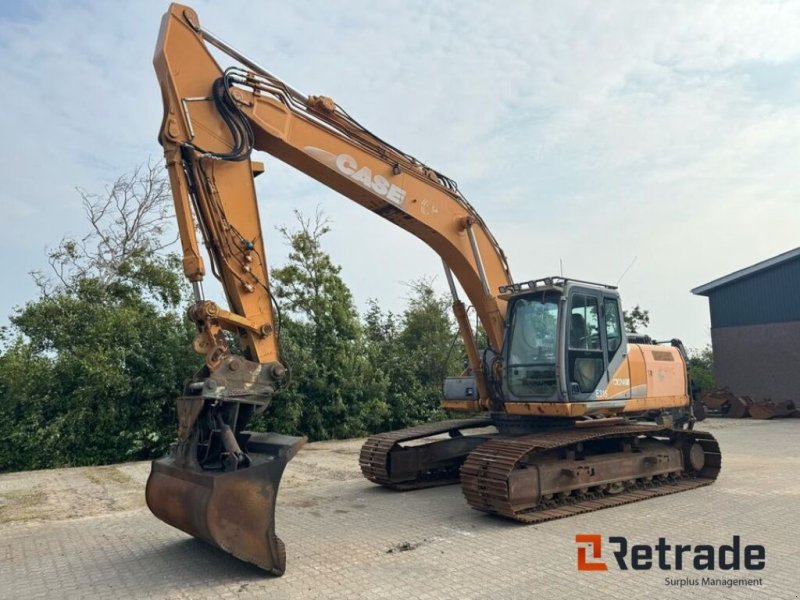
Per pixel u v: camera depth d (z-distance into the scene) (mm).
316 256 17453
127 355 13891
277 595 4879
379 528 6918
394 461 9227
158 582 5289
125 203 19656
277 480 5445
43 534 7223
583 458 8133
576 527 6738
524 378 8336
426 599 4695
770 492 8438
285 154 6949
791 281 21719
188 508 5312
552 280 8008
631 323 29328
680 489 8555
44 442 12773
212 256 6078
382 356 19000
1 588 5316
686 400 9922
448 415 18766
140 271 16484
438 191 8164
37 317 14242
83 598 4988
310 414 16250
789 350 21641
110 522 7723
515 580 5082
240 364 5734
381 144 7641
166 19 6145
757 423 18969
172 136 5906
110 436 13516
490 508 7078
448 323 21000
